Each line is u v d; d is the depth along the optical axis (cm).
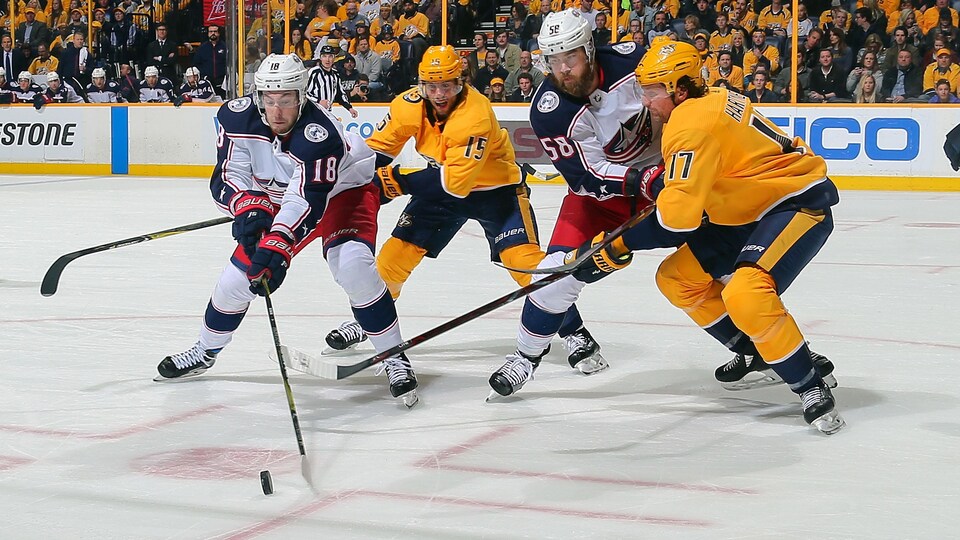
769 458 346
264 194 436
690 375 464
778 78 1469
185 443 361
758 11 1499
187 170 1695
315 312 605
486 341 536
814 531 280
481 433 375
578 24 404
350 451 353
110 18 1852
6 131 1780
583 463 340
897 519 289
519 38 1585
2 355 493
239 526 283
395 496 307
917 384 442
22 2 1888
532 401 423
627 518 290
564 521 287
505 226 493
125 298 648
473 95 462
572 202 457
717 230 402
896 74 1421
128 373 460
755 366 429
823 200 385
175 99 1717
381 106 1614
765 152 378
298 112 399
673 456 348
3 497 306
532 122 435
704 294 418
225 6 1650
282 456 347
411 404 411
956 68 1395
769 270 371
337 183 419
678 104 372
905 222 1059
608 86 420
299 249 433
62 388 434
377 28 1662
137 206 1242
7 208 1215
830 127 1425
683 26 1524
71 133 1750
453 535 277
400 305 629
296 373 465
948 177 1377
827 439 367
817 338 534
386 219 1152
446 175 455
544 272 385
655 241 393
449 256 845
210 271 759
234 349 510
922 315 591
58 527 282
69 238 956
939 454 349
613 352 510
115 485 317
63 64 1808
